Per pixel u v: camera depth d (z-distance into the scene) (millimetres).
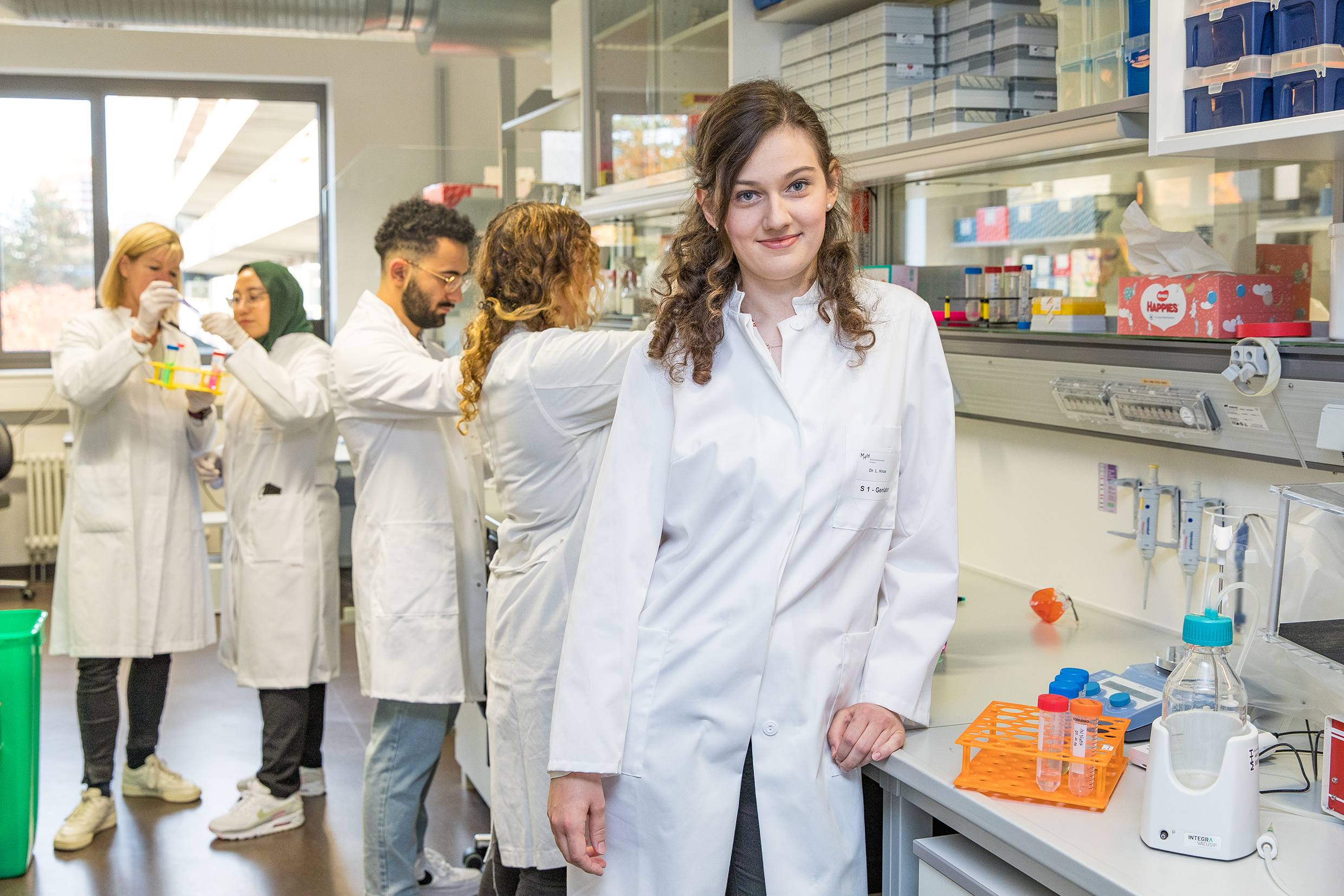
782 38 2547
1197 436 1623
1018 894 1187
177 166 6070
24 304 6000
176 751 3652
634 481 1356
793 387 1315
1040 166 2182
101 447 2994
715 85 2670
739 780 1319
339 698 4203
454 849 2941
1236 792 1053
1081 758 1181
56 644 3076
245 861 2871
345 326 2350
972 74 2004
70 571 3006
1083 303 1878
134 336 2805
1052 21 1958
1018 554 2193
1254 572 1428
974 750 1328
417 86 6008
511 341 1880
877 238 2631
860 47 2189
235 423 2975
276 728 3012
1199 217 1851
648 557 1349
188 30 4082
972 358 2061
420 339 2631
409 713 2318
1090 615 1950
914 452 1387
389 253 2348
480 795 3203
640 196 3057
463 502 2404
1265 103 1384
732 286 1358
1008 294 2121
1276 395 1453
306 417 2789
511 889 2025
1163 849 1077
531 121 3902
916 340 1384
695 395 1340
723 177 1263
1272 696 1410
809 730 1302
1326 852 1083
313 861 2873
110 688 3041
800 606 1315
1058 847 1087
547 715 1838
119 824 3084
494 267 1898
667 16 2906
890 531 1370
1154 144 1499
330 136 6047
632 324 3600
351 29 4180
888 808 1385
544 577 1845
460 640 2352
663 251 3584
